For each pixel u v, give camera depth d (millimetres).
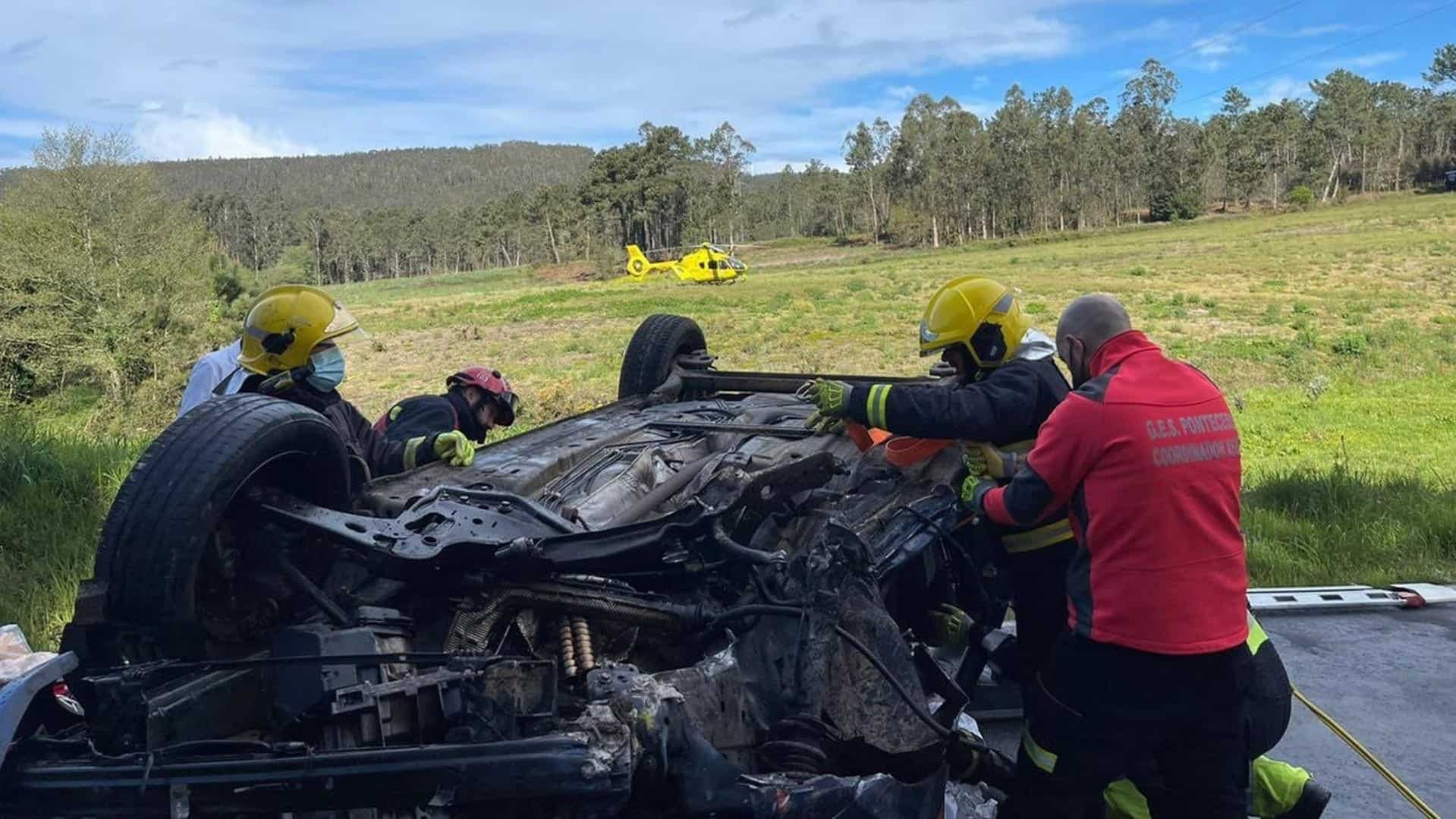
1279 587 8281
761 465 5098
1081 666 3480
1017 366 4301
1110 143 128625
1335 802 4762
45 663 3246
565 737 2898
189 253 33844
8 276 31109
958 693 3814
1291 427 24219
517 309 63875
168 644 3297
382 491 4363
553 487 4855
